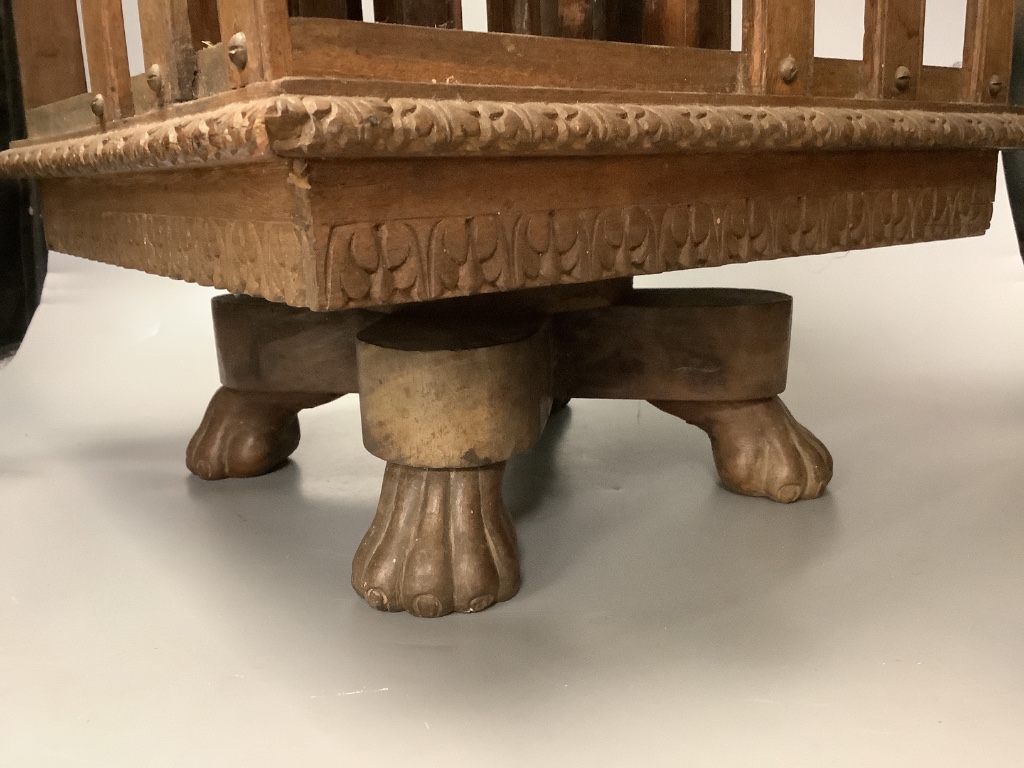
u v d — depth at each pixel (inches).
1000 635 27.4
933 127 32.7
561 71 25.7
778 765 21.8
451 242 23.1
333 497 40.7
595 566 32.9
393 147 20.6
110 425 52.4
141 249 30.6
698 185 28.3
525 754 22.4
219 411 43.3
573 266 25.7
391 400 29.9
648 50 27.5
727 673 25.7
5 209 55.8
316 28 21.4
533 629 28.5
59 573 33.1
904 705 24.0
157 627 29.1
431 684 25.5
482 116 21.8
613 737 23.0
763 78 29.4
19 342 59.5
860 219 33.7
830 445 46.0
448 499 30.4
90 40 29.5
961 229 38.2
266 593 31.4
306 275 21.2
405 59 22.9
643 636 27.9
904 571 31.8
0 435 50.5
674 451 46.5
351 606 30.4
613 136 24.1
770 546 34.2
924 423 49.1
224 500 40.4
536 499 39.8
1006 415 50.0
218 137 20.5
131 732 23.6
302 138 19.5
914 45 33.8
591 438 49.1
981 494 38.9
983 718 23.4
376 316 38.9
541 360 33.0
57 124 35.0
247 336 41.1
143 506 39.7
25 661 27.1
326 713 24.3
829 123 29.3
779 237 31.0
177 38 24.6
